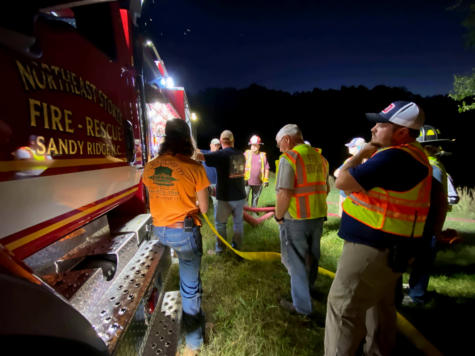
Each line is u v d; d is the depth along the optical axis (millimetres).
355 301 1683
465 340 2379
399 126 1562
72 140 1199
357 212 1642
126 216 2348
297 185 2434
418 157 1534
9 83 843
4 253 704
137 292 1445
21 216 880
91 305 1229
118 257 1579
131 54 2221
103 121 1549
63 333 751
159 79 3660
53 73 1083
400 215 1525
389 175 1484
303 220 2473
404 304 2875
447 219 6332
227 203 4016
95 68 1489
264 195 8984
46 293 757
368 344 1978
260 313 2650
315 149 2613
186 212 1942
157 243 2164
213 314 2650
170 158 1927
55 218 1070
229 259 3920
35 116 960
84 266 1442
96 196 1431
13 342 631
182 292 2131
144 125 2492
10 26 598
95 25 1844
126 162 1916
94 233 1691
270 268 3668
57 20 1147
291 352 2221
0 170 794
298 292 2627
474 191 7918
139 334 1463
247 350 2178
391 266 1569
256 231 5246
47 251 1262
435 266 3777
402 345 2332
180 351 2152
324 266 3809
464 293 3082
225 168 3904
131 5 1902
